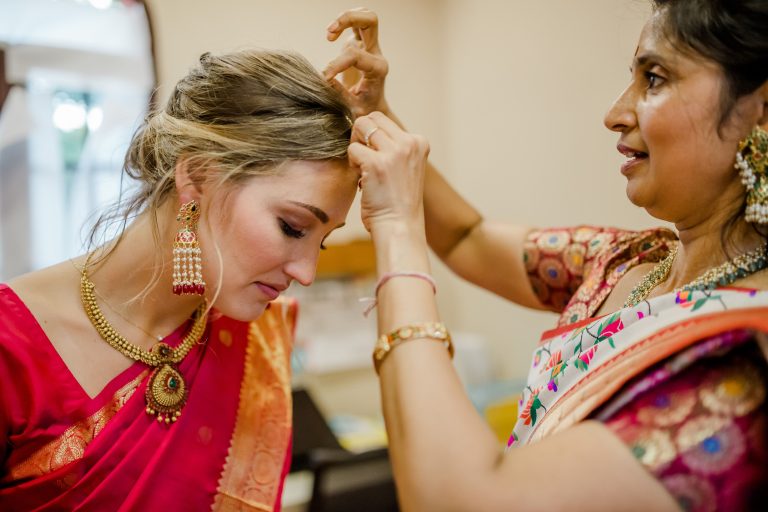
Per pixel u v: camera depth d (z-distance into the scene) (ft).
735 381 2.13
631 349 2.45
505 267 4.01
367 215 2.75
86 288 3.17
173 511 3.23
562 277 3.77
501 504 2.03
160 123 3.25
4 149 7.68
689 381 2.21
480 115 9.82
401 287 2.53
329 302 9.79
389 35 10.24
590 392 2.46
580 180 8.00
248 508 3.57
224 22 8.82
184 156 3.05
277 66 3.24
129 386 3.20
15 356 2.92
